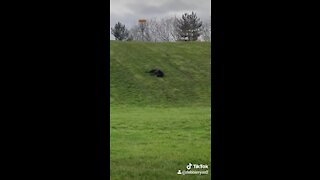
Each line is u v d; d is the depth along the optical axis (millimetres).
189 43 54594
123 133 28344
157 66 47250
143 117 33719
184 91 42969
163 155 22766
